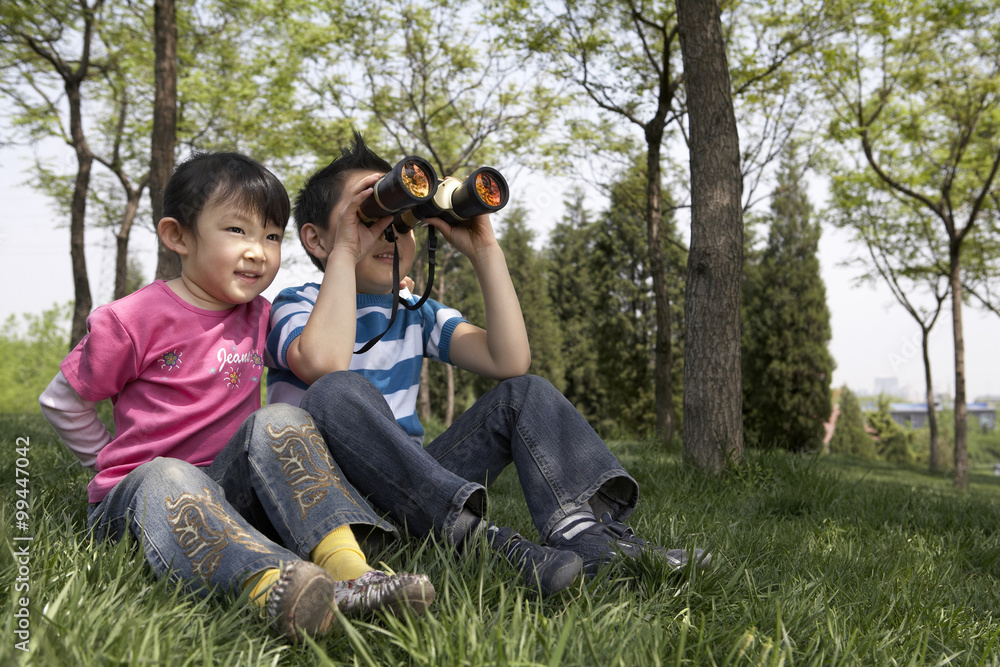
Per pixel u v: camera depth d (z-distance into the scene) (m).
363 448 1.55
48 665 0.90
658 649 1.11
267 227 1.70
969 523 3.29
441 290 17.25
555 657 0.98
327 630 1.15
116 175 13.58
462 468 1.84
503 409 1.81
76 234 12.13
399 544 1.52
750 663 1.16
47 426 5.73
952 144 12.51
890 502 3.61
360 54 11.31
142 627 1.05
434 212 1.89
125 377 1.61
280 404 1.48
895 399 49.72
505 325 2.01
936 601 1.71
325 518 1.37
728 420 4.32
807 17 9.84
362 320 1.98
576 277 33.28
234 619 1.15
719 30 4.55
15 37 10.67
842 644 1.27
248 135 12.23
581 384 31.08
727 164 4.50
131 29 11.23
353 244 1.79
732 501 3.51
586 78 10.33
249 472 1.43
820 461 4.29
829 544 2.47
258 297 1.86
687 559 1.55
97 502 1.58
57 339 36.47
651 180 10.82
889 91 12.09
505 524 2.25
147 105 12.34
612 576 1.53
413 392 2.01
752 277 24.48
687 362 4.46
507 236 30.19
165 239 1.67
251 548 1.26
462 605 1.18
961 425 13.29
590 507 1.74
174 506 1.32
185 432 1.62
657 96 10.41
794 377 23.59
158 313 1.62
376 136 12.46
